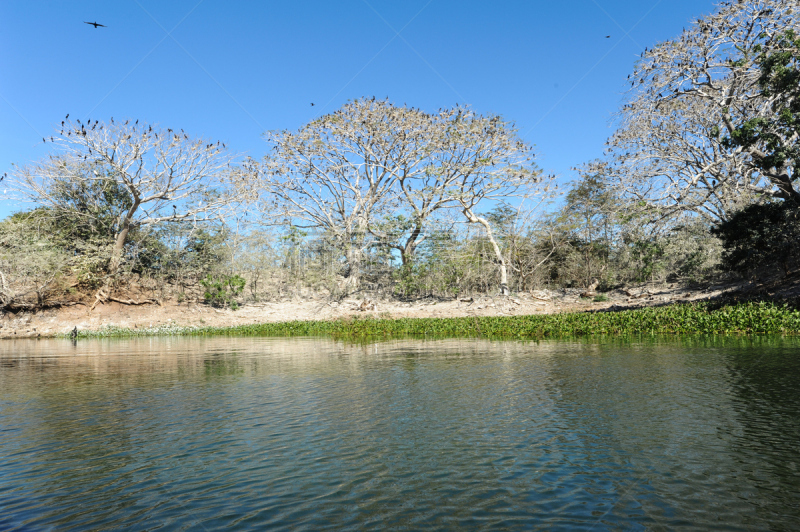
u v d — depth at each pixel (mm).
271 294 41312
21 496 4977
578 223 36156
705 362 11969
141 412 8484
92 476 5488
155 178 35812
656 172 27219
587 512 4359
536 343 18531
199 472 5539
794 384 9172
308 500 4746
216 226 39438
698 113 26344
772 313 18484
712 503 4465
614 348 15758
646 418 7188
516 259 38281
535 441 6320
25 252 33969
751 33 23484
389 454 5988
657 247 31125
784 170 23891
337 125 35562
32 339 29719
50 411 8703
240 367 14125
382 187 39781
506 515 4336
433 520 4277
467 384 10344
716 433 6375
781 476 4992
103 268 37531
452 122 34875
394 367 13242
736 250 24234
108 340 27641
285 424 7461
